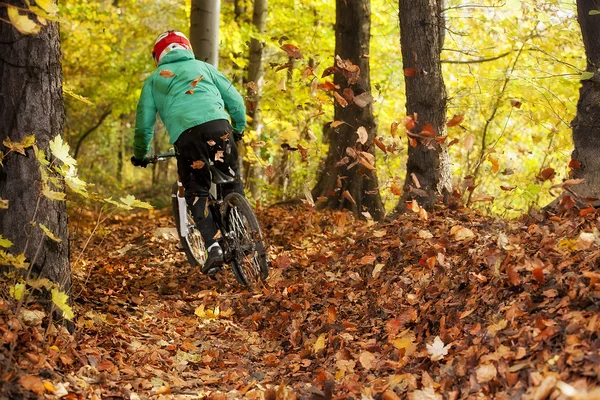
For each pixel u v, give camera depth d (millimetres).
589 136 5066
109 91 19016
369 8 9141
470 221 5457
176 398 3467
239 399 3506
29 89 3811
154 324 4777
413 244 5148
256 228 4969
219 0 8883
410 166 6551
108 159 24234
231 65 14367
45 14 3074
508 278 3670
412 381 3217
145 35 17562
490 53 9234
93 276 5938
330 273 5492
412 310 4098
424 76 6453
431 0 6496
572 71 7496
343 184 9328
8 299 3602
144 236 7566
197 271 6262
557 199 5059
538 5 6344
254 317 4914
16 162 3818
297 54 4578
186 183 5141
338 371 3686
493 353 3062
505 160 10148
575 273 3363
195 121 4945
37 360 3266
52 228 3928
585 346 2744
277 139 13820
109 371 3650
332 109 12781
